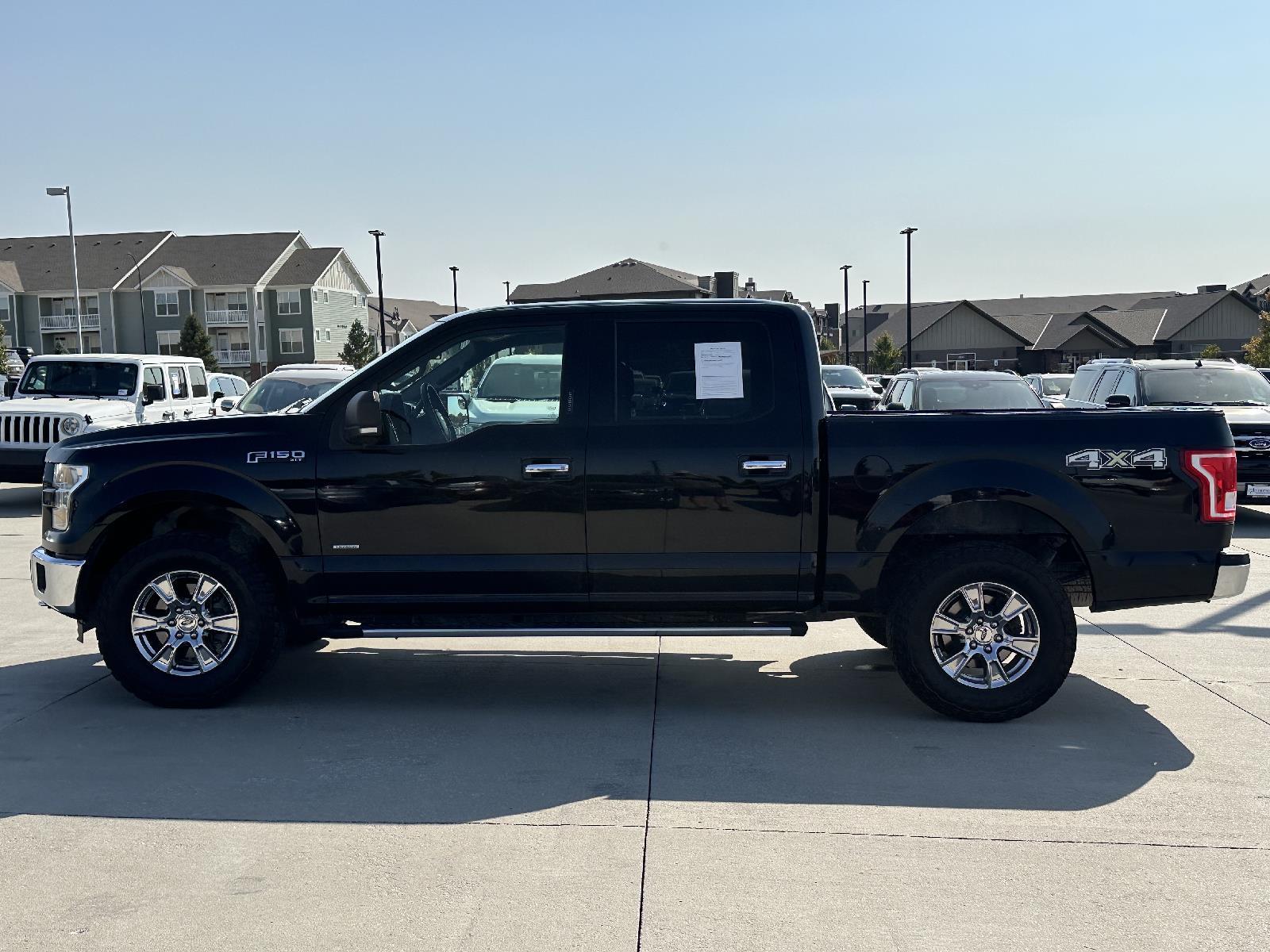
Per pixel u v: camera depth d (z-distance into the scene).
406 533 5.75
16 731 5.55
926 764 5.11
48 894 3.80
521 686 6.43
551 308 5.84
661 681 6.57
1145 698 6.15
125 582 5.79
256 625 5.82
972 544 5.67
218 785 4.82
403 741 5.42
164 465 5.80
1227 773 4.98
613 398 5.74
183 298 76.75
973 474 5.58
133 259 78.00
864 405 19.91
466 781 4.88
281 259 79.50
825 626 8.12
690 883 3.88
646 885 3.86
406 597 5.80
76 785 4.80
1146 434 5.62
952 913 3.66
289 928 3.57
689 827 4.38
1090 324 68.06
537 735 5.52
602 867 4.01
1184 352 67.56
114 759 5.13
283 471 5.76
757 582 5.73
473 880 3.90
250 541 6.16
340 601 5.82
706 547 5.70
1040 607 5.57
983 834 4.30
